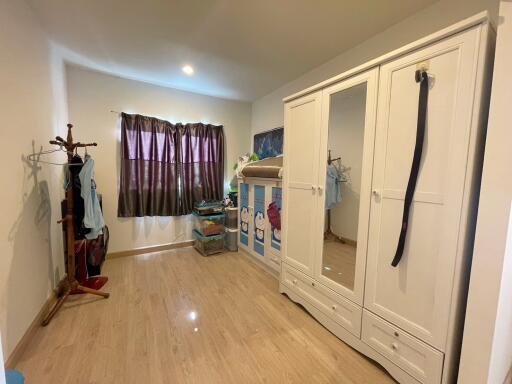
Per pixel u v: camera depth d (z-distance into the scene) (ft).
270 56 7.97
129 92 10.18
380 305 4.64
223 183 12.53
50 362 4.76
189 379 4.44
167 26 6.43
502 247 3.23
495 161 3.24
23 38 5.47
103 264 9.67
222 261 10.19
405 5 5.44
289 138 6.82
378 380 4.48
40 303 6.06
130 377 4.46
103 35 6.89
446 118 3.65
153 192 10.62
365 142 4.78
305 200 6.39
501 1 3.13
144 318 6.22
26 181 5.57
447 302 3.68
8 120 4.85
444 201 3.68
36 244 6.00
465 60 3.43
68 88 9.04
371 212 4.72
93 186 7.08
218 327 5.91
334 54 7.80
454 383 3.87
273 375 4.56
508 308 3.75
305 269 6.47
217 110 12.35
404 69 4.15
